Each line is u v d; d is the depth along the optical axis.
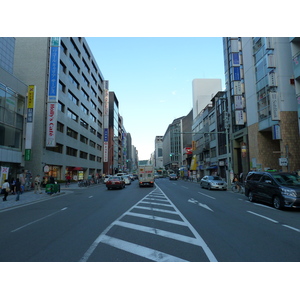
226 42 36.75
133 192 21.48
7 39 22.77
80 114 44.59
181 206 12.14
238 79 29.92
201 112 54.97
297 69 18.42
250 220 8.50
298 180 11.62
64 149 36.19
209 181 23.89
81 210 11.44
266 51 24.08
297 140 21.09
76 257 4.81
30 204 14.91
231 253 4.95
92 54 54.47
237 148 33.75
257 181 13.16
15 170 23.64
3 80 21.00
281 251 5.07
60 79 33.47
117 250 5.19
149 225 7.68
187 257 4.74
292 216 9.31
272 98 21.61
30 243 5.91
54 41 30.64
